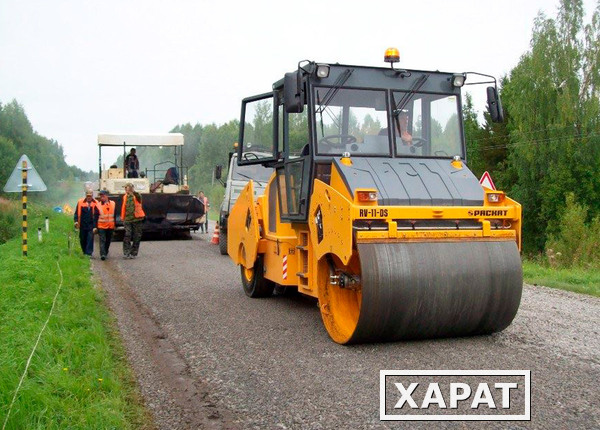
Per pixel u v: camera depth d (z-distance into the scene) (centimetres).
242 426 476
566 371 590
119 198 2170
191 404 526
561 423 463
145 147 2380
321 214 724
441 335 704
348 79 783
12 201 3869
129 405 524
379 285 643
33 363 556
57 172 8256
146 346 718
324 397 531
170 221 2256
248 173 1753
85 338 682
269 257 964
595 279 1249
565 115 4350
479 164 5712
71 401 491
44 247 1636
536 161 4538
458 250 679
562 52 4478
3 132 7538
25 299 862
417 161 775
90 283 1139
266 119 928
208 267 1441
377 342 707
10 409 438
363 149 777
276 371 610
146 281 1223
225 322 840
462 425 464
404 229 674
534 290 1106
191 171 8325
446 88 813
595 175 4312
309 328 798
